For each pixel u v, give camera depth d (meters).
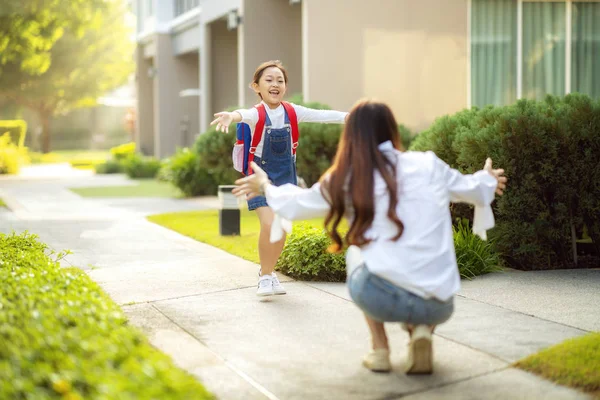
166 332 4.27
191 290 5.41
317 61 11.56
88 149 49.34
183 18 21.64
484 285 5.56
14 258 5.29
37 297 3.82
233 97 19.28
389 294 3.22
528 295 5.20
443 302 3.25
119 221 10.02
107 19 31.25
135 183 18.83
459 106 11.00
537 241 6.27
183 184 14.36
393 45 11.23
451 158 6.79
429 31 11.02
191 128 23.89
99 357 2.96
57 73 30.66
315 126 10.48
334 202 3.30
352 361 3.73
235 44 19.17
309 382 3.43
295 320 4.54
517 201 6.12
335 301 5.04
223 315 4.67
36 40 20.86
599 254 6.56
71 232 8.79
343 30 11.45
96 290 4.48
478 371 3.56
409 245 3.20
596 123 6.06
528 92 10.68
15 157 23.16
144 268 6.30
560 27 10.48
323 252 5.75
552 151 6.02
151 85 26.77
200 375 3.53
